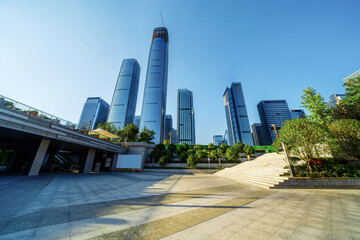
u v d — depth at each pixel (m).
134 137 37.62
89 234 3.10
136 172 25.61
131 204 5.73
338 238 3.02
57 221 3.82
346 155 11.81
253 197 7.21
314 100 21.02
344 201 6.26
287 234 3.20
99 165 27.36
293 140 11.43
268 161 19.33
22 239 2.83
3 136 15.37
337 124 10.80
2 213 4.33
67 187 9.43
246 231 3.35
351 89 16.56
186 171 26.25
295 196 7.41
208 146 36.75
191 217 4.27
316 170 11.02
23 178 12.41
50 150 22.52
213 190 9.29
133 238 2.96
